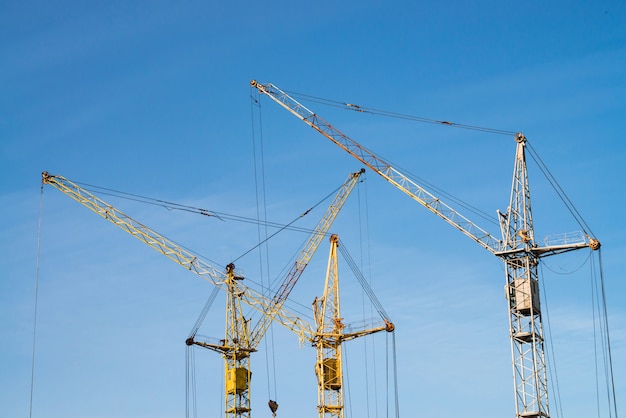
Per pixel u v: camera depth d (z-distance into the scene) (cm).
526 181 19400
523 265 18812
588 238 18612
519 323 18625
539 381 18325
